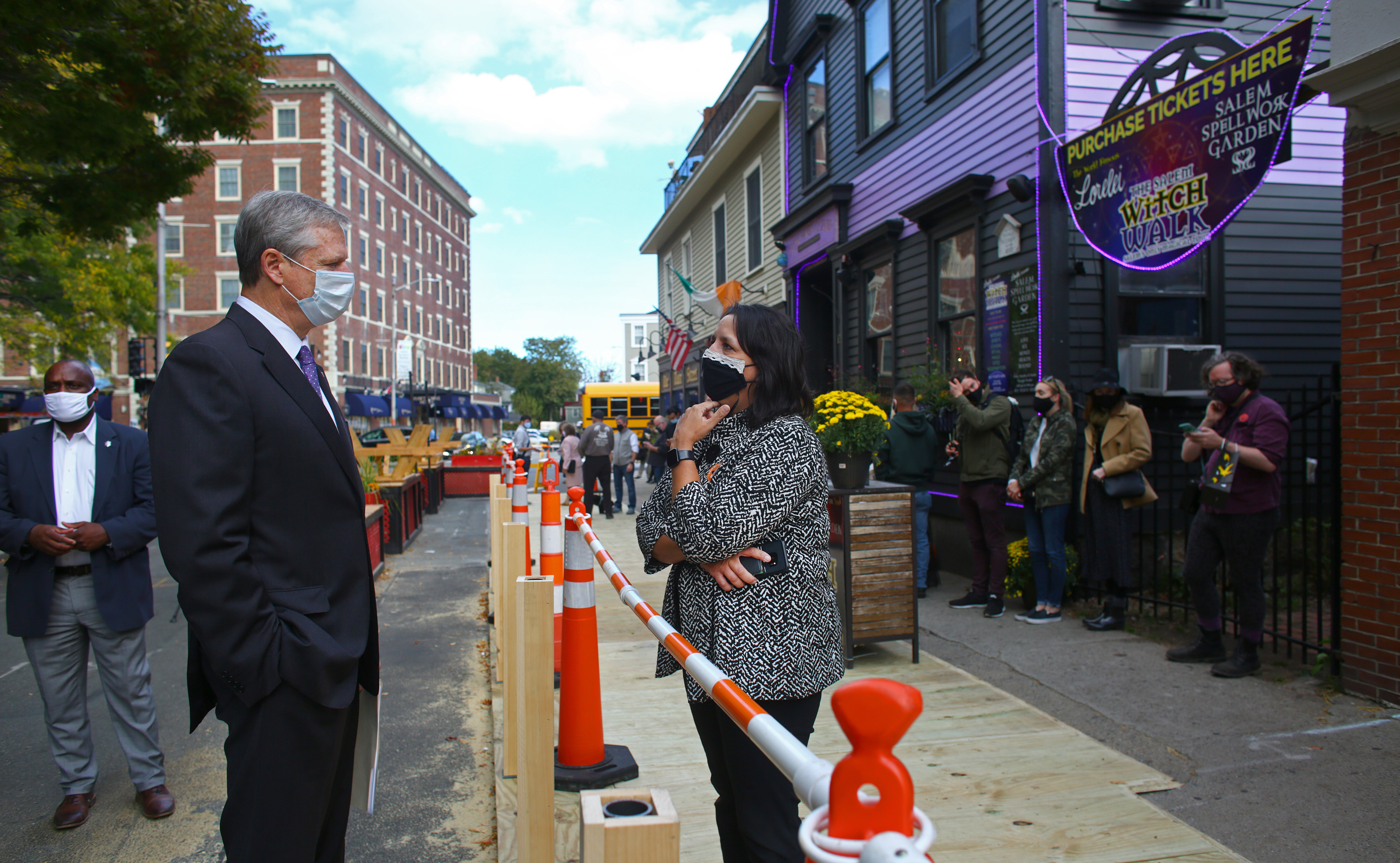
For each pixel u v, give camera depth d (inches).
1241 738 147.9
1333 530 175.3
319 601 75.8
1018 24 290.8
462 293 2684.5
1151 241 229.3
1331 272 286.4
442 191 2466.8
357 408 1724.9
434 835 127.7
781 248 540.7
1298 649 201.0
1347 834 114.6
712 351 79.3
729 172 674.8
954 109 335.9
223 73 294.2
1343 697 165.3
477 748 162.1
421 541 457.4
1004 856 108.7
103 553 128.7
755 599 74.4
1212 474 180.5
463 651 232.4
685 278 779.4
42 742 168.2
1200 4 282.7
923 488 278.1
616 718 165.3
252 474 72.5
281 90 1669.5
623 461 590.6
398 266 2086.6
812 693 74.5
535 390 3988.7
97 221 323.3
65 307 640.4
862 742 27.5
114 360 1582.2
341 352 1724.9
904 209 361.7
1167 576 262.7
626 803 59.1
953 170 337.7
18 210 388.5
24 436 132.3
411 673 212.1
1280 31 189.3
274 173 1678.2
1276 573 191.0
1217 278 276.7
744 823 72.7
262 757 72.0
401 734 170.1
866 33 426.0
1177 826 116.1
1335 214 287.0
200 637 69.2
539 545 159.8
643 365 1263.5
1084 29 275.6
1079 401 268.8
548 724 102.3
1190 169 215.5
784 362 77.8
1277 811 121.7
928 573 297.3
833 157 467.5
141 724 133.7
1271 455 174.2
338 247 83.0
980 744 145.9
